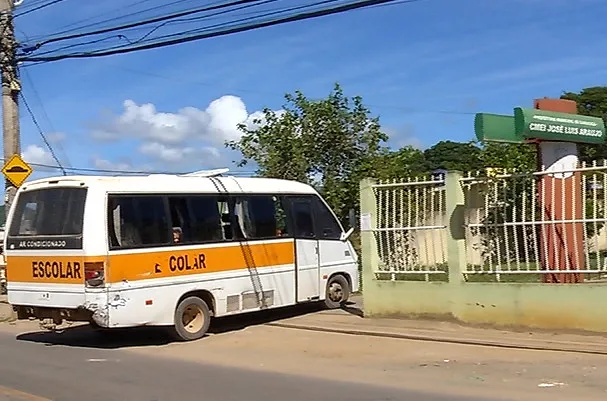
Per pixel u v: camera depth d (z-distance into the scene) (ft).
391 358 34.04
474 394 26.55
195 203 43.11
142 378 31.45
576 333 35.83
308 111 67.26
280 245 47.50
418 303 41.60
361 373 31.07
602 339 34.68
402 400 26.00
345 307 51.06
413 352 35.04
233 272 44.34
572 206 36.47
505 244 38.52
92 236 38.47
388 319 42.78
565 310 36.11
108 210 39.06
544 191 37.29
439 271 41.09
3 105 56.59
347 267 52.19
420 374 30.35
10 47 56.24
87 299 38.37
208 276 42.93
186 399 27.17
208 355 37.19
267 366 33.53
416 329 39.75
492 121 37.70
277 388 28.60
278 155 66.59
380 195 43.55
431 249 41.39
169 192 41.88
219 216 44.29
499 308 38.32
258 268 45.88
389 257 43.19
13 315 54.44
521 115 37.29
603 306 35.06
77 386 29.99
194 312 42.37
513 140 38.70
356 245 59.88
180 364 34.86
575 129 39.42
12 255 42.11
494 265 38.96
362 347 36.96
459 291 39.81
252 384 29.53
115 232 39.11
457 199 39.93
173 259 41.29
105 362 35.91
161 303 40.57
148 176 42.09
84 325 49.88
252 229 46.01
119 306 38.78
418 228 41.93
